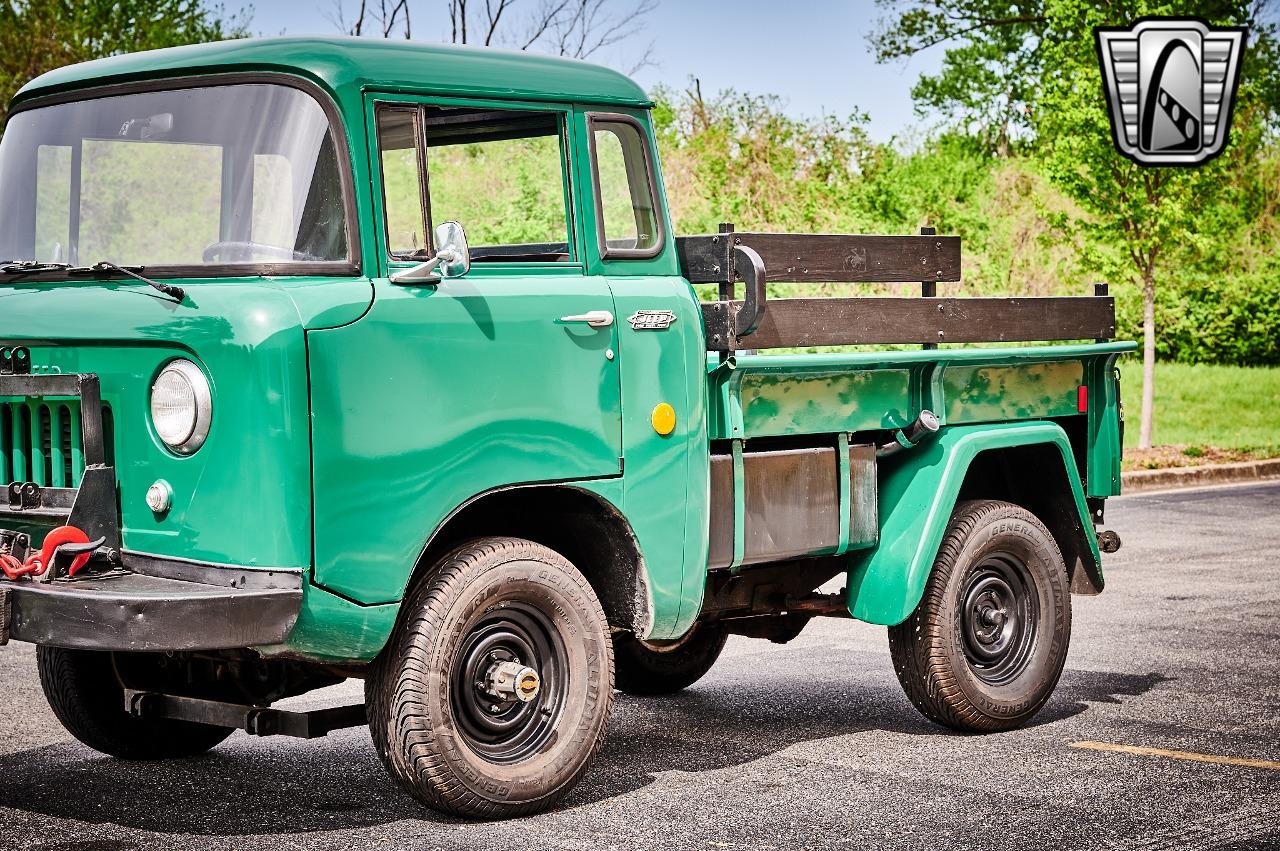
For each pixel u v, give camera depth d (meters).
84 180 5.68
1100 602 10.27
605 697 5.73
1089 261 19.34
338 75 5.31
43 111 5.86
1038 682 7.11
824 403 6.50
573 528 6.03
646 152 6.10
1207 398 25.50
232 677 6.00
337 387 5.05
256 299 5.02
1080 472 7.84
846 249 6.63
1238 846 5.29
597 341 5.72
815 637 9.37
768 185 21.09
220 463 5.00
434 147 5.70
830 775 6.24
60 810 5.69
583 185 5.87
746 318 6.05
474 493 5.39
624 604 5.98
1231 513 14.84
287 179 5.30
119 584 5.00
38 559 5.00
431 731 5.32
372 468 5.13
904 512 6.87
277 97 5.37
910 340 6.85
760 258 6.04
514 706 5.59
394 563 5.19
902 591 6.72
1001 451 7.45
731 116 21.48
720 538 6.20
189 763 6.39
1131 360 29.69
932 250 6.99
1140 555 12.27
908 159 25.42
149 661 6.21
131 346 5.15
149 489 5.14
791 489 6.44
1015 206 24.06
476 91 5.59
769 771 6.30
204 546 5.05
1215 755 6.56
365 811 5.69
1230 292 29.42
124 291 5.29
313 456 5.00
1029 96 31.50
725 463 6.21
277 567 4.96
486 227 5.90
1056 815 5.65
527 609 5.60
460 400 5.34
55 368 5.34
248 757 6.50
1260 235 29.89
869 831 5.45
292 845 5.26
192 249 5.39
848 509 6.64
